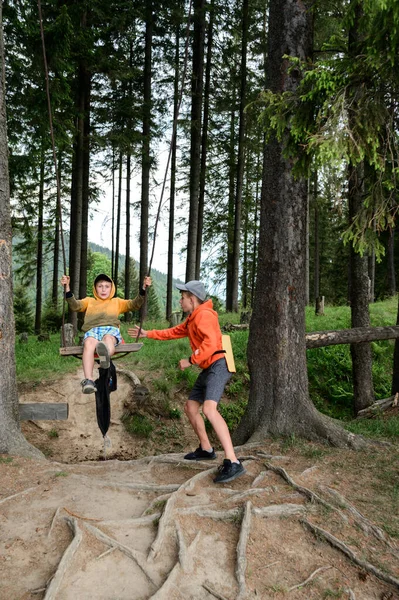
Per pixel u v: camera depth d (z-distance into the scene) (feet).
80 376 29.86
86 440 25.72
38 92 34.22
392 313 51.16
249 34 59.52
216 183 69.97
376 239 16.58
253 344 19.33
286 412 18.21
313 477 13.83
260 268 19.35
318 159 14.75
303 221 19.01
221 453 16.33
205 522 10.93
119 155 61.21
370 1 12.10
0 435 16.08
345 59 14.74
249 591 8.75
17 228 53.72
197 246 61.46
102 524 10.64
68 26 33.65
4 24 32.86
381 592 8.93
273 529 10.82
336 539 10.34
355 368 28.99
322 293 109.19
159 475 14.32
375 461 15.40
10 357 16.88
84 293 49.60
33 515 11.28
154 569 9.21
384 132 15.87
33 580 8.88
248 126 55.01
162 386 29.09
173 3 50.70
